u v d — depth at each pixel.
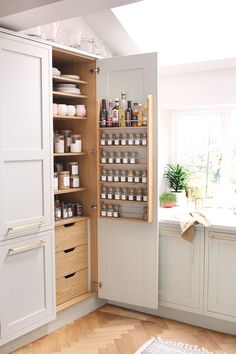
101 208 3.49
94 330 3.24
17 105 2.73
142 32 3.71
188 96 3.82
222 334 3.17
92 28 3.71
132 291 3.45
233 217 3.45
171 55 3.69
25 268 2.87
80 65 3.53
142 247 3.37
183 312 3.38
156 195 3.26
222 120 3.98
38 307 3.00
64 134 3.47
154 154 3.24
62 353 2.88
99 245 3.56
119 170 3.38
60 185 3.35
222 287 3.14
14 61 2.70
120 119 3.31
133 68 3.27
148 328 3.27
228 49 3.45
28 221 2.86
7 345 2.85
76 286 3.48
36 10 2.32
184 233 3.20
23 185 2.81
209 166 4.12
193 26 3.53
